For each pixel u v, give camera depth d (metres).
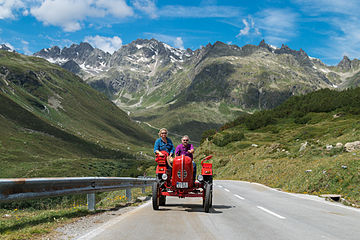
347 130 57.38
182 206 10.52
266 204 11.58
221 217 8.16
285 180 23.12
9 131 190.00
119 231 6.19
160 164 9.16
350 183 15.67
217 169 59.31
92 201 9.39
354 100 117.31
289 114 132.50
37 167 135.62
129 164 176.75
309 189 17.31
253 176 36.56
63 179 7.57
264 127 120.75
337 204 12.36
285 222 7.56
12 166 133.12
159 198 10.12
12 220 7.34
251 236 5.88
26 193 6.45
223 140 102.31
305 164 23.73
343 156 19.42
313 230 6.58
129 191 13.03
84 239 5.47
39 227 6.48
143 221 7.39
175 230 6.32
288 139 81.31
